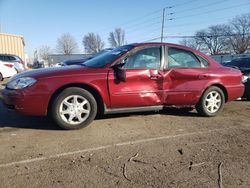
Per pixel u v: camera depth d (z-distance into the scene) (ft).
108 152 15.02
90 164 13.61
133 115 22.35
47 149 15.35
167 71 20.75
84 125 18.88
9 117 21.79
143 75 19.94
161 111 23.84
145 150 15.34
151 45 20.79
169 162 13.92
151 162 13.89
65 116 18.56
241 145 16.22
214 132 18.52
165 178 12.38
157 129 18.97
